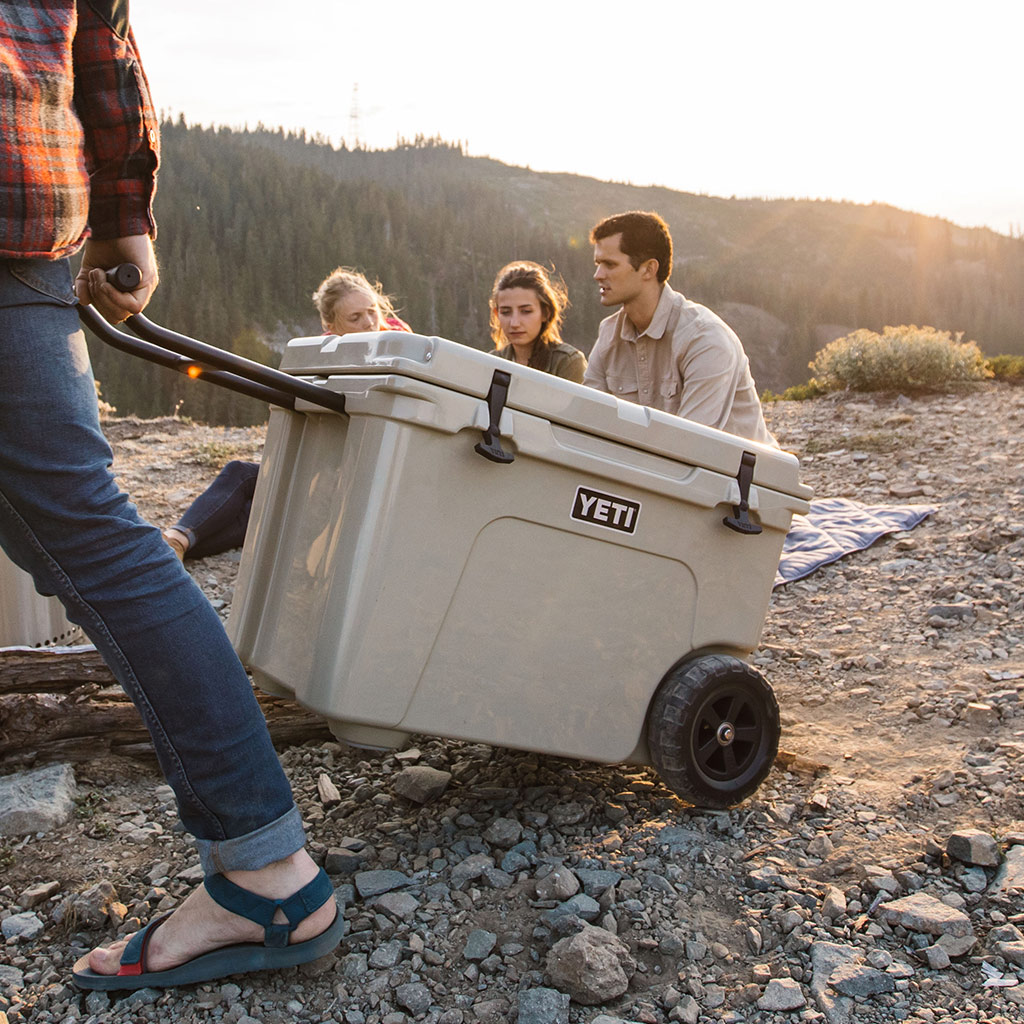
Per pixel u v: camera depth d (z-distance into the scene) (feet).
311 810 7.30
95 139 4.74
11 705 7.46
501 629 6.16
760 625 7.31
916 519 15.31
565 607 6.37
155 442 23.35
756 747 7.23
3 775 7.49
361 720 5.78
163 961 5.13
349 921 5.80
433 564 5.81
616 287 10.85
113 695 7.98
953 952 5.48
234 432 25.31
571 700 6.55
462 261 570.87
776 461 7.04
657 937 5.65
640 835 6.78
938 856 6.47
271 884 5.03
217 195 519.19
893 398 30.66
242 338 418.72
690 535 6.77
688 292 640.58
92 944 5.67
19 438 4.30
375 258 515.50
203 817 4.90
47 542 4.49
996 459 19.26
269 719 8.36
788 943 5.64
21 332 4.25
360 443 5.73
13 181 3.98
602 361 12.00
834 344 33.86
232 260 482.69
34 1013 5.09
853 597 12.71
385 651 5.74
